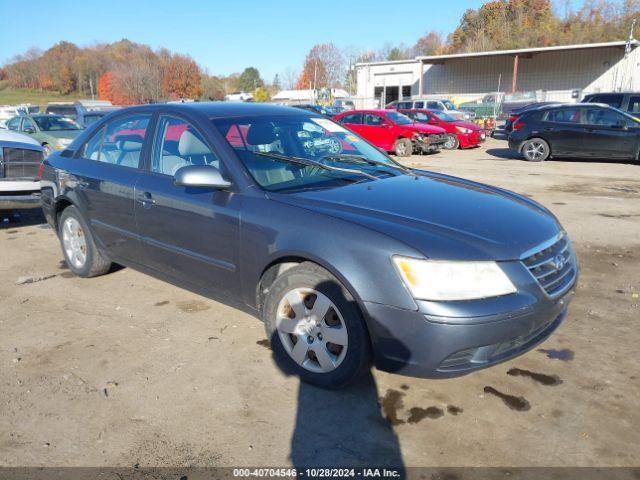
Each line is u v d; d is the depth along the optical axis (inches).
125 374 129.8
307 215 119.6
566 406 116.3
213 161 142.0
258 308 133.5
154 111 165.5
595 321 158.7
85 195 180.5
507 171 499.8
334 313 116.6
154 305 171.6
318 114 179.9
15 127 573.6
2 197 266.8
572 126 550.9
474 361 107.0
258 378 127.6
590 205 329.7
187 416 113.4
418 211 121.1
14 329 155.3
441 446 104.0
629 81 1418.6
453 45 3080.7
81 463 99.9
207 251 140.5
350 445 104.5
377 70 1724.9
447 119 746.8
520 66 1528.1
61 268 210.7
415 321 104.3
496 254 107.4
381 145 664.4
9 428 109.7
